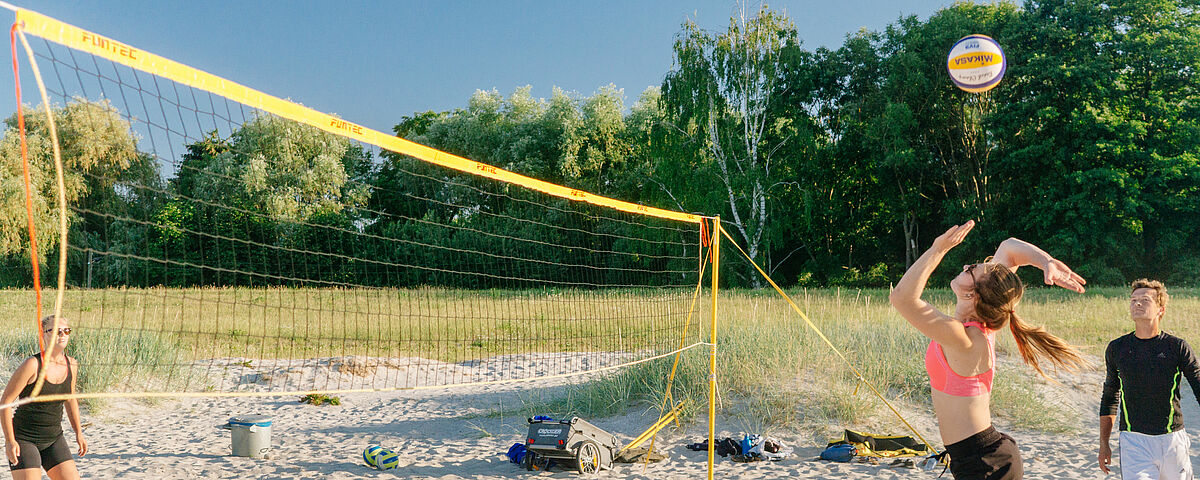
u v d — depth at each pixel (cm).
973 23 3120
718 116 3095
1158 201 2728
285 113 404
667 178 3012
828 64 3484
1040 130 2944
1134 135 2677
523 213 3098
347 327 1700
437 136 3931
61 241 331
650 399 802
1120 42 2802
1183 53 2717
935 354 276
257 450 648
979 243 3103
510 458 635
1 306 1805
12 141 2755
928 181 3403
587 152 3781
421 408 899
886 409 757
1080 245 2783
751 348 855
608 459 621
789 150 3119
